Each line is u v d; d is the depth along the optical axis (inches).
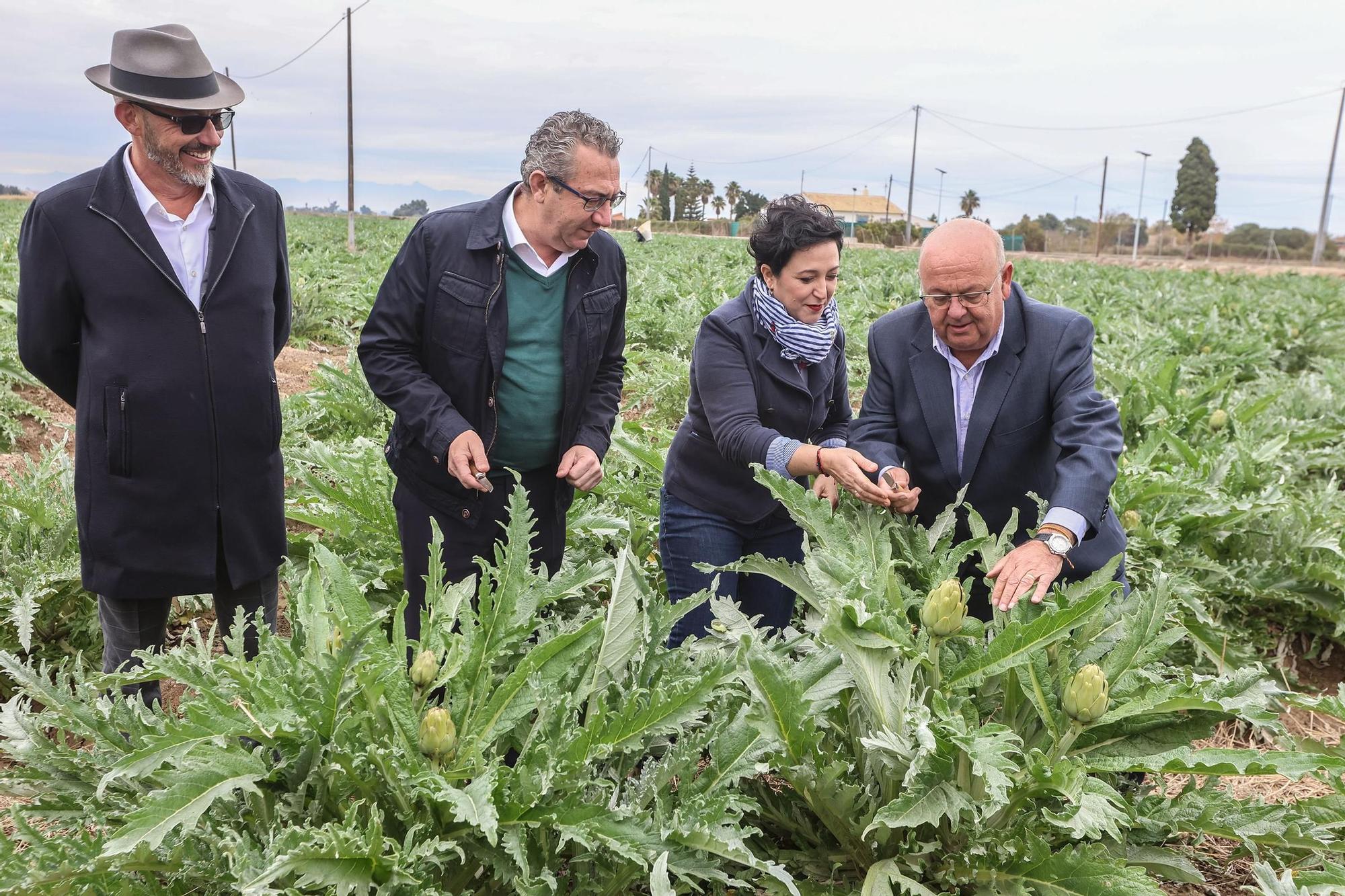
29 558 147.6
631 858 73.5
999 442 112.6
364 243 1277.1
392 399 112.3
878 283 701.9
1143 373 277.1
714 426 117.2
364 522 159.6
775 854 96.0
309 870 68.3
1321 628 169.3
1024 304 111.7
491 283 109.9
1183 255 3312.0
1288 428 254.5
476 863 81.7
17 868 74.9
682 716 83.8
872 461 110.9
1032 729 96.3
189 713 75.7
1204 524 178.7
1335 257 3107.8
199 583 113.3
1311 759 81.4
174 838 79.8
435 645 89.1
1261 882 85.2
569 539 164.6
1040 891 85.3
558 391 115.5
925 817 81.0
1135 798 100.7
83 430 107.2
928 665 90.2
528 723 90.0
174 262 108.0
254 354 112.3
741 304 120.0
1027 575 94.1
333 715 77.4
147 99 97.6
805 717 84.7
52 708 90.0
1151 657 91.4
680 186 4596.5
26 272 104.2
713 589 97.0
